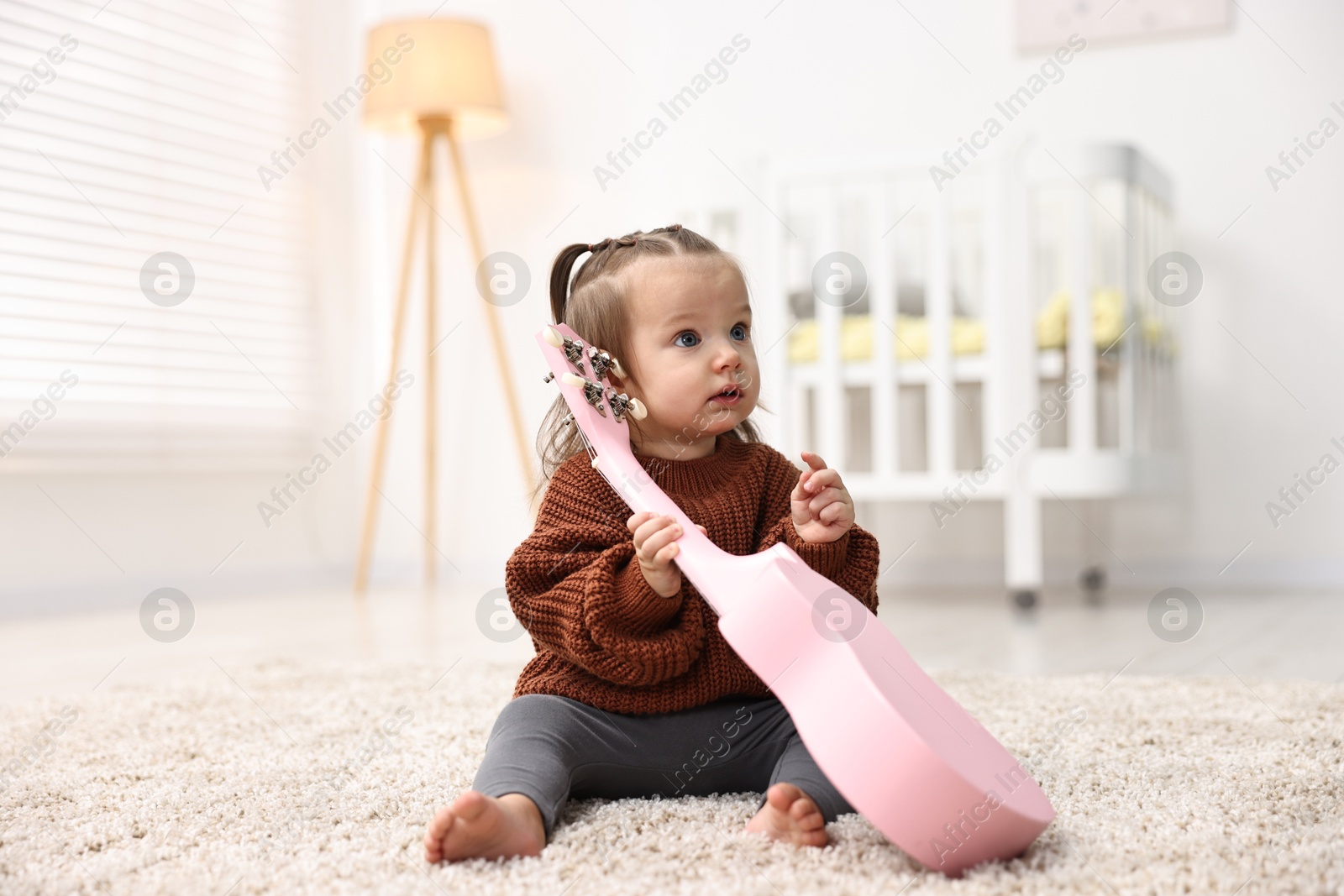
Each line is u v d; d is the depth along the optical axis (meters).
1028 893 0.61
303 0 3.27
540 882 0.65
